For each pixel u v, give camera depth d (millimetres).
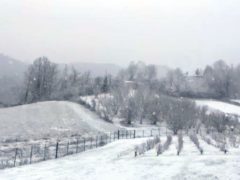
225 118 82938
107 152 38000
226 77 150875
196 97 131875
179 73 167250
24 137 52438
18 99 133125
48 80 123750
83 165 27750
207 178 18469
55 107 82938
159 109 85688
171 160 25406
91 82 136875
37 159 37406
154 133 70750
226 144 42594
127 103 84438
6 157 38500
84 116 77000
